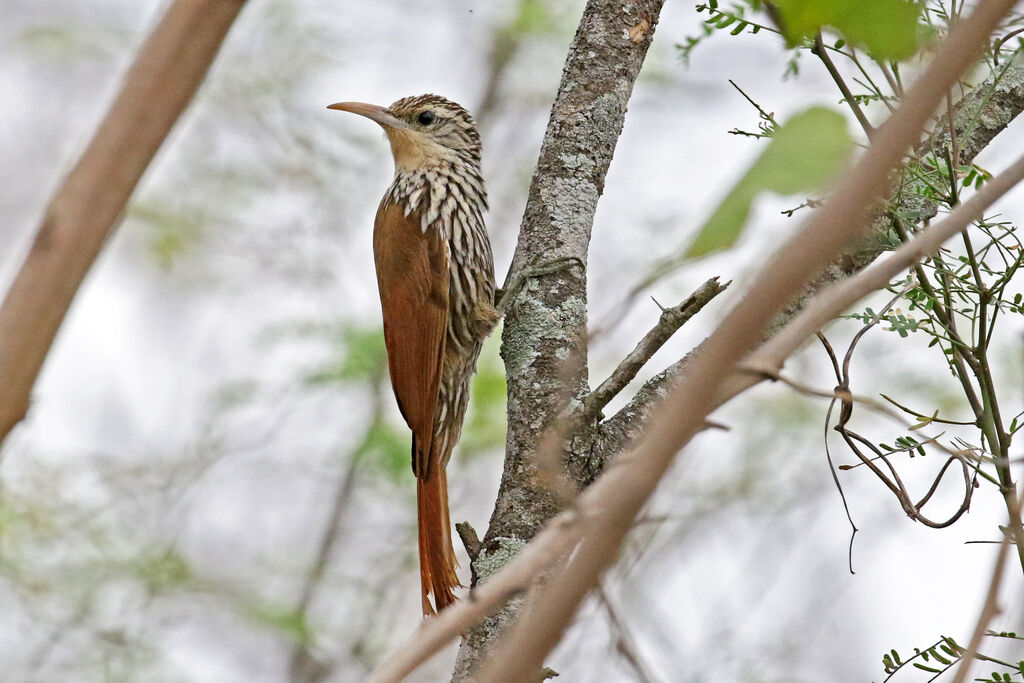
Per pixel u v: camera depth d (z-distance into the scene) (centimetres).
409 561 1555
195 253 1598
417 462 958
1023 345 663
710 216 194
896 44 235
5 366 179
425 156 1066
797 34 241
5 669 1320
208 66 186
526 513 648
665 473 189
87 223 182
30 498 1379
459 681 594
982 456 540
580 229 730
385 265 1034
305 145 1631
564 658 726
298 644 1422
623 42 754
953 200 546
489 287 1088
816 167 188
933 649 522
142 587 1389
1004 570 284
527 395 688
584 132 743
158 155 193
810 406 1341
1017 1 177
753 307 180
